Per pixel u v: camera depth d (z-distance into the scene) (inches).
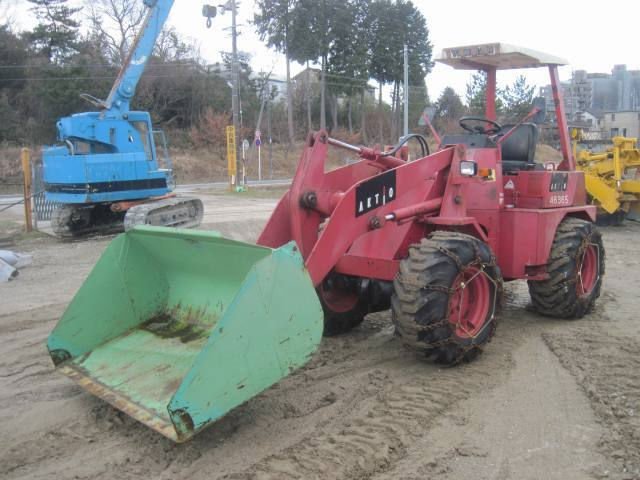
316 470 129.4
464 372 185.6
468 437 145.0
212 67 2078.0
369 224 183.6
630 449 137.2
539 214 221.1
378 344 213.6
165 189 480.7
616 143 520.4
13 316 255.9
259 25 1738.4
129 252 179.2
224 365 132.0
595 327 233.1
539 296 240.5
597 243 250.8
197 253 169.6
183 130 1804.9
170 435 128.3
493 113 267.4
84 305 170.2
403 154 234.4
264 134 1894.7
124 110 481.4
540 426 150.3
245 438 143.9
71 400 165.8
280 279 141.7
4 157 1316.4
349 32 1744.6
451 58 247.0
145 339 173.8
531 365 192.4
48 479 128.0
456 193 202.8
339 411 158.2
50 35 1630.2
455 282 180.4
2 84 1553.9
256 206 715.4
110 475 129.3
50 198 464.4
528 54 239.9
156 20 485.7
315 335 150.0
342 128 1946.4
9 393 172.6
